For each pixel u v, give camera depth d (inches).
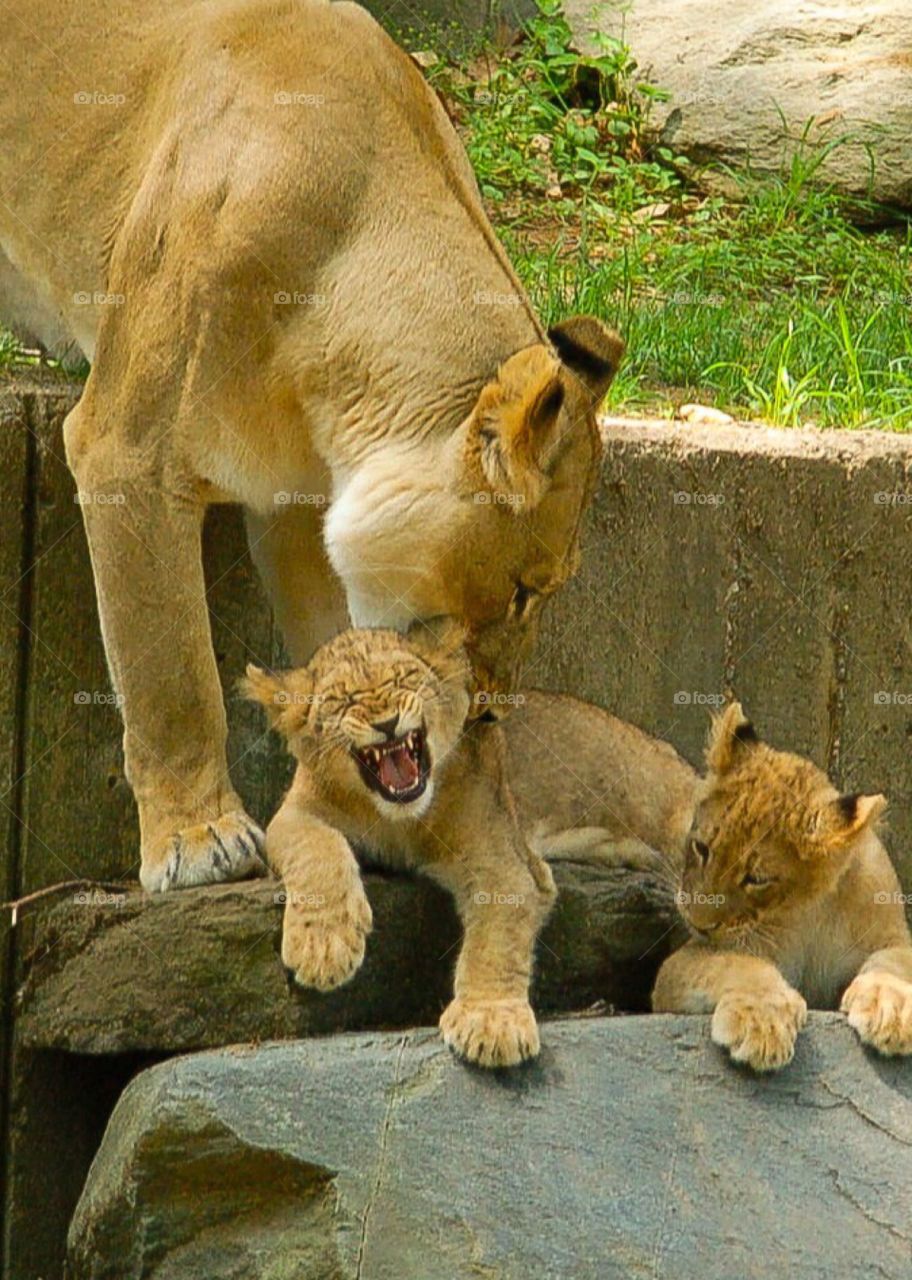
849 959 397.4
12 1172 431.2
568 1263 343.9
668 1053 367.2
